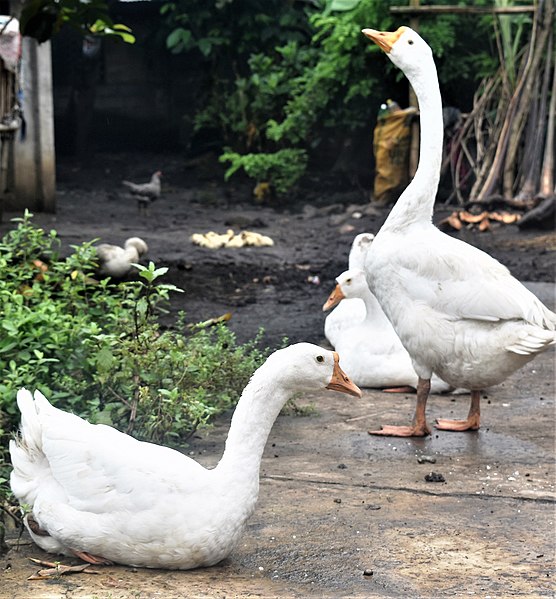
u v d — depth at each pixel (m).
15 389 3.48
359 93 10.98
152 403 3.67
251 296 5.93
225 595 2.90
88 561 3.00
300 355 3.04
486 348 3.71
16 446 3.10
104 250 5.43
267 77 11.91
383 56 10.70
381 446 3.76
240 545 3.12
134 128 14.09
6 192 8.78
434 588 2.96
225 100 12.45
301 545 3.13
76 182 11.98
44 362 3.64
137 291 3.97
